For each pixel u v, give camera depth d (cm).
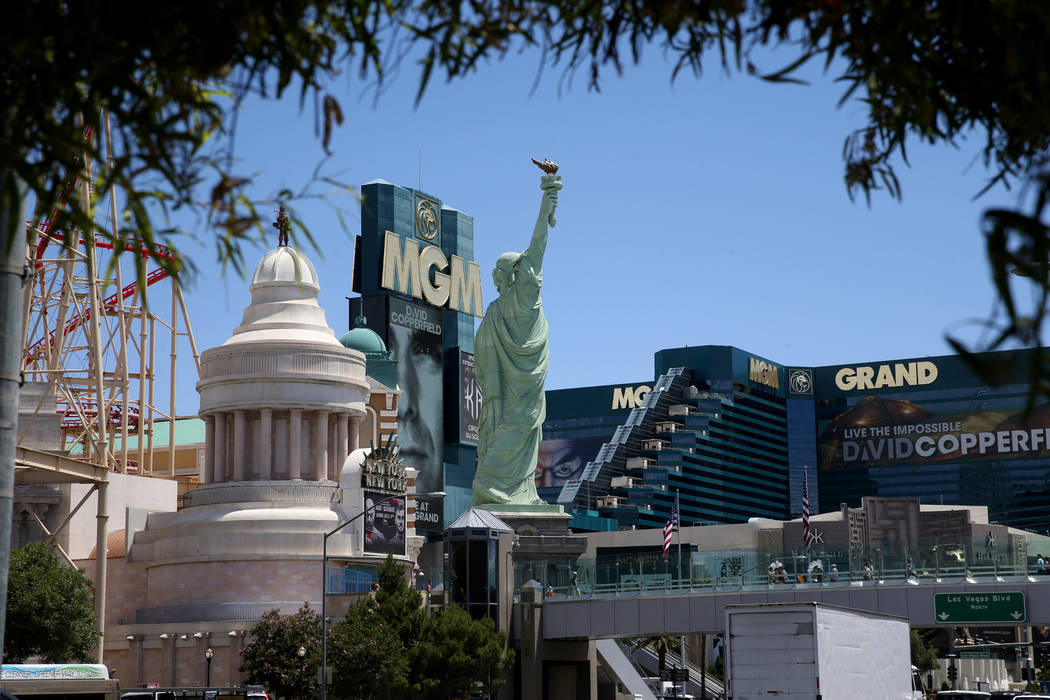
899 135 1220
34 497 11262
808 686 4991
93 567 11506
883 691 5716
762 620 5106
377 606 9519
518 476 14738
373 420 14525
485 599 9706
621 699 11569
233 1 1055
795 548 8762
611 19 1144
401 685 8919
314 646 9106
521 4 1137
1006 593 7862
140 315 13350
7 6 1028
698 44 1158
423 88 1119
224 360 11575
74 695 6384
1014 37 949
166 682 10331
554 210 15150
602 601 9488
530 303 14938
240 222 1066
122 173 1062
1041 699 9644
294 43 1091
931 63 1180
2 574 1864
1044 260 888
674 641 16525
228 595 10706
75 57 1043
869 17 1112
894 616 6009
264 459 11388
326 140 1090
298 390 11494
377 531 11156
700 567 9088
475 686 9225
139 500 12200
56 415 11444
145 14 1037
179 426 17375
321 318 12138
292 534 10806
